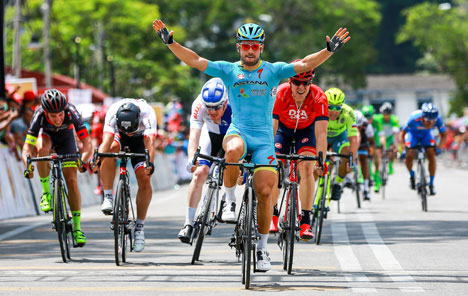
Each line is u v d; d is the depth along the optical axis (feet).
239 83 66.90
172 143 247.09
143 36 417.69
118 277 66.95
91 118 160.04
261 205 66.08
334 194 103.76
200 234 73.82
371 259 76.59
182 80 445.37
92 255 81.82
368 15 566.36
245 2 542.16
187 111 488.02
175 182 252.42
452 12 574.56
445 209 134.10
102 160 79.97
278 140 82.64
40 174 83.35
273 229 75.15
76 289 61.36
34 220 125.59
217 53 552.41
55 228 77.15
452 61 554.87
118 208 73.82
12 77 199.93
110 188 80.43
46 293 59.77
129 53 410.11
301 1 549.95
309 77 77.30
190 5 536.01
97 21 385.91
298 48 539.29
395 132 173.88
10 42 385.09
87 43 383.45
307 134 82.02
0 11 131.13
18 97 136.26
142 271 70.33
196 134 77.51
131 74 396.37
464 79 548.31
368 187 146.92
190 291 60.34
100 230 106.93
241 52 66.90
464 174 281.74
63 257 76.13
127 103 79.05
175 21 536.42
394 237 94.17
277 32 552.00
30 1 373.81
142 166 80.74
